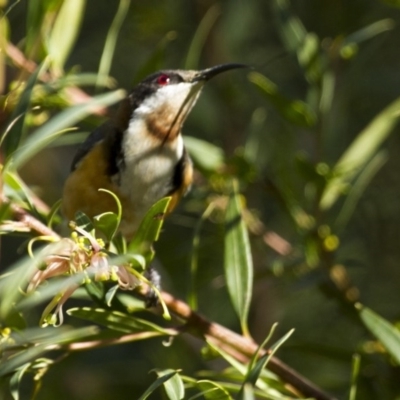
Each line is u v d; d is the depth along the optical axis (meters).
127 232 9.71
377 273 11.99
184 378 7.31
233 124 12.38
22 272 5.86
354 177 10.87
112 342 7.79
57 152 14.39
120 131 9.60
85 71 13.37
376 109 12.13
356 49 10.79
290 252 10.83
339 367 11.45
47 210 9.35
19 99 7.40
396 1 10.15
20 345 7.57
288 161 11.38
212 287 11.99
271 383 8.23
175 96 9.78
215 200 10.65
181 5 13.21
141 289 7.91
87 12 13.39
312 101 10.58
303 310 12.34
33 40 9.03
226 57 12.84
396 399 9.27
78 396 12.00
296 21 10.73
